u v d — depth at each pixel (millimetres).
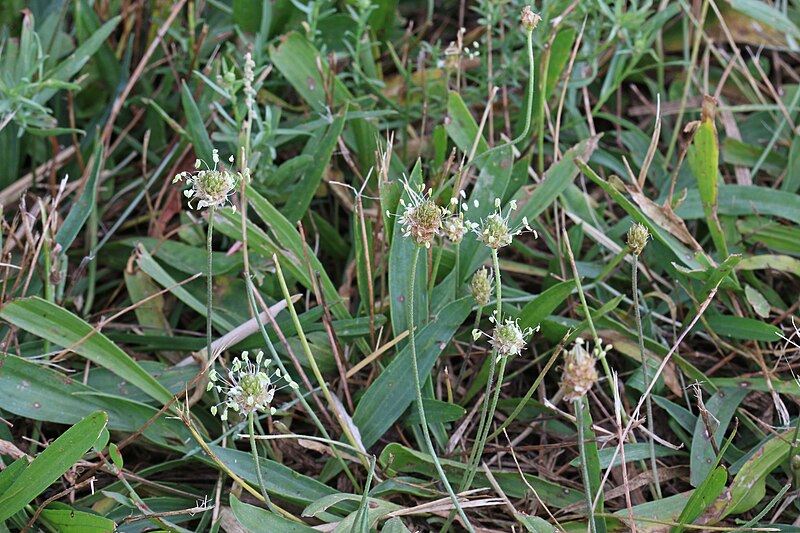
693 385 584
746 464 565
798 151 673
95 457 579
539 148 651
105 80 703
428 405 582
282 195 652
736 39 727
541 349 626
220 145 669
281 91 714
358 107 658
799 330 592
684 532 555
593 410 613
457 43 689
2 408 572
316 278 609
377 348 603
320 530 545
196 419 579
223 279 633
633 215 616
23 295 600
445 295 608
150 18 721
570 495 570
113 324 630
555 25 629
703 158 617
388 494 575
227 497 572
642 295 637
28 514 563
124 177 692
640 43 667
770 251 653
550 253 667
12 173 669
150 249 644
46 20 688
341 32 710
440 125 645
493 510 578
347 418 572
